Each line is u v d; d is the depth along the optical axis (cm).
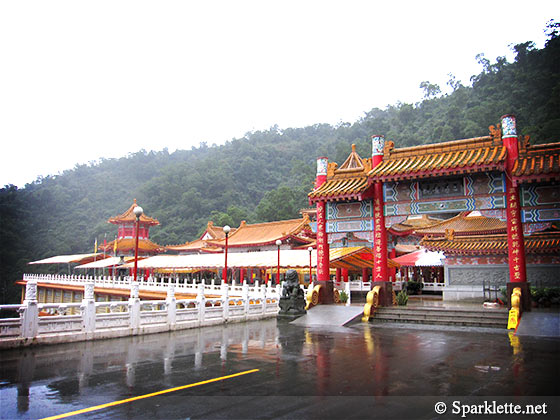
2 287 12494
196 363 1332
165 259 6669
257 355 1472
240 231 7688
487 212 2334
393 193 2594
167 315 2133
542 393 998
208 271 7600
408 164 2494
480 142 2394
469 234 4303
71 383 1077
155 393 988
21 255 13588
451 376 1163
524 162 2225
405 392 1003
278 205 13675
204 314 2356
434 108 18150
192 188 17950
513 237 2236
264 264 4916
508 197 2261
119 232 9675
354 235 2817
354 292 3834
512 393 998
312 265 4359
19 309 1552
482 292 3522
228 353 1510
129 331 1914
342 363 1336
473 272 3616
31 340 1558
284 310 2650
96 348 1588
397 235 3716
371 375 1173
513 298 2144
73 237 15375
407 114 18212
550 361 1362
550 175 2034
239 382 1092
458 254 3659
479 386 1059
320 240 2858
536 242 3189
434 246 3666
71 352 1498
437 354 1485
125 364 1311
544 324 2002
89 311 1761
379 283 2633
